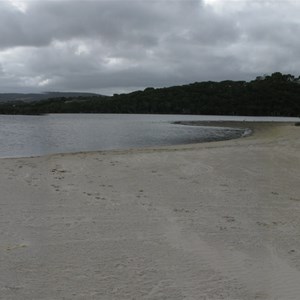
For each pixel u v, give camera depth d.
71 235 5.67
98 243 5.37
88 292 3.92
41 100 154.25
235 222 6.55
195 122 64.19
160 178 10.39
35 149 22.83
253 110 121.12
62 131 42.25
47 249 5.08
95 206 7.38
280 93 120.88
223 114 127.88
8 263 4.58
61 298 3.79
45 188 8.82
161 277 4.34
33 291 3.91
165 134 36.50
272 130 37.34
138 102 149.38
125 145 25.50
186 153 15.23
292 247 5.39
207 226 6.29
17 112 132.00
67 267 4.52
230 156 14.53
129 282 4.18
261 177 10.83
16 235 5.58
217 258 4.95
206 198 8.32
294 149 16.91
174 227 6.20
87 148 23.30
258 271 4.59
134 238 5.62
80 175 10.55
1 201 7.55
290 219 6.81
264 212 7.26
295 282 4.32
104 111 149.12
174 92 149.50
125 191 8.78
